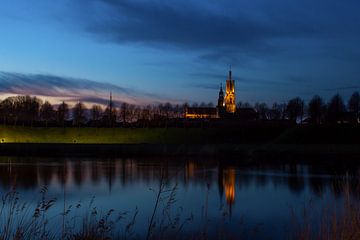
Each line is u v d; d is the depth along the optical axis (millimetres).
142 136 125312
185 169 56438
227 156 79625
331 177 47875
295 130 110562
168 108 166500
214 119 158875
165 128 132125
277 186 41062
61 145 93875
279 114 171625
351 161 68375
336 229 11711
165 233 14688
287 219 24234
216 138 121125
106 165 64562
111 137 125125
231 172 53875
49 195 33969
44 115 152000
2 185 38250
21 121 144125
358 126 108312
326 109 138625
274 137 120000
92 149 92438
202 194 34562
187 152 85875
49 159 75000
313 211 18422
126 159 76188
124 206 29328
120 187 40844
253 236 20062
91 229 14109
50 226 17906
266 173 52938
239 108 180500
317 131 106750
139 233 19781
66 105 151625
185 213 25812
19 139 119625
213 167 60406
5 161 69688
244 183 43312
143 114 154000
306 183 42938
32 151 91812
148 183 43938
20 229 12000
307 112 151125
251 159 73562
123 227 21047
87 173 53188
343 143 98062
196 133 125750
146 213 26094
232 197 33844
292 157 75438
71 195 34969
